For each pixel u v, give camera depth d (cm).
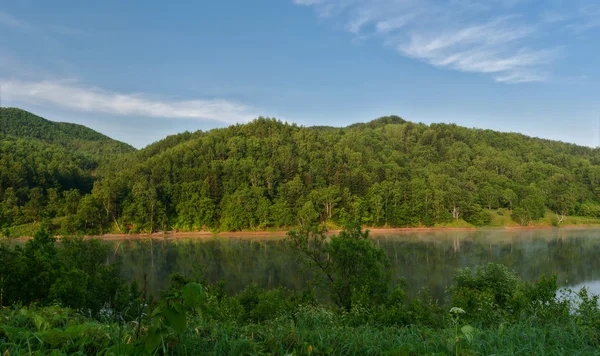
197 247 7481
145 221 9494
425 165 16050
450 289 2569
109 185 9844
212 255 6538
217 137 15938
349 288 2616
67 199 9450
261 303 1992
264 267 5434
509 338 532
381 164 13775
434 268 5069
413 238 8331
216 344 396
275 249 7081
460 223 10381
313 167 12612
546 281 1639
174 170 11675
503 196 11494
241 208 9669
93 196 9494
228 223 9575
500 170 14875
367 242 2717
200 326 459
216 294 2502
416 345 493
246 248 7262
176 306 299
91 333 373
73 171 12138
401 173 12912
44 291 1891
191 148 14288
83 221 9012
